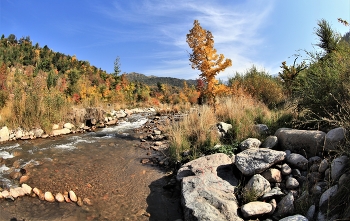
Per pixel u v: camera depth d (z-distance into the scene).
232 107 7.64
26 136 8.19
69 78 22.53
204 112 7.57
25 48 65.81
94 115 11.30
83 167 5.55
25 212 3.67
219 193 3.60
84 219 3.52
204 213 3.06
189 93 25.08
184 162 5.39
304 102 5.33
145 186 4.61
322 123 4.51
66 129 9.40
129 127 10.95
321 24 6.73
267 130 5.68
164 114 15.35
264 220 3.04
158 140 8.02
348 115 3.72
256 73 11.55
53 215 3.60
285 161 3.96
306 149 4.05
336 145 3.55
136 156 6.41
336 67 4.84
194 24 8.73
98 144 7.65
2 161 5.83
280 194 3.34
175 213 3.71
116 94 22.11
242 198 3.52
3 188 4.40
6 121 8.45
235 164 4.14
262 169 3.78
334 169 3.06
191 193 3.62
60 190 4.39
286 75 9.60
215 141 5.83
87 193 4.31
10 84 11.63
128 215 3.65
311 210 2.81
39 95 9.65
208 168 4.29
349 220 2.21
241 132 5.86
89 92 19.02
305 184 3.35
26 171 5.19
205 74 8.86
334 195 2.69
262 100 9.67
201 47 8.74
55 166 5.56
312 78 5.39
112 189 4.47
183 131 6.87
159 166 5.65
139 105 23.31
